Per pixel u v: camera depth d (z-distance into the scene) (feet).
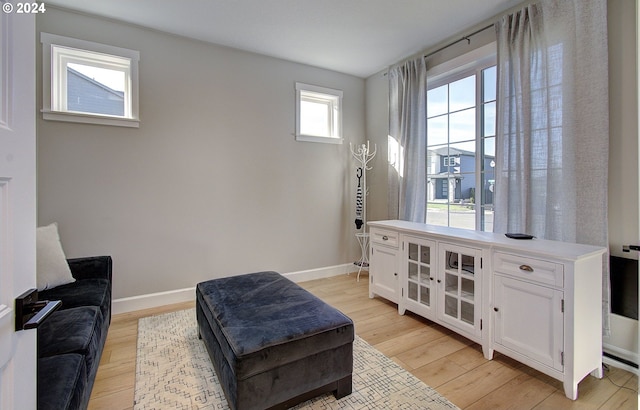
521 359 6.25
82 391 4.24
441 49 10.48
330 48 10.96
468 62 9.61
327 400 5.51
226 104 10.80
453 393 5.69
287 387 4.96
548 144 7.38
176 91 9.98
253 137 11.34
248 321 5.42
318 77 12.68
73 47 8.57
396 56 11.59
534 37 7.64
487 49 9.06
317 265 12.98
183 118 10.10
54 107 8.53
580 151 6.81
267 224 11.75
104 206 9.07
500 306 6.64
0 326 2.11
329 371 5.37
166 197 9.91
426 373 6.31
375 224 10.19
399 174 11.73
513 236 7.19
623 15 6.44
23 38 2.48
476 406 5.36
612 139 6.63
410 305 8.94
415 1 8.20
